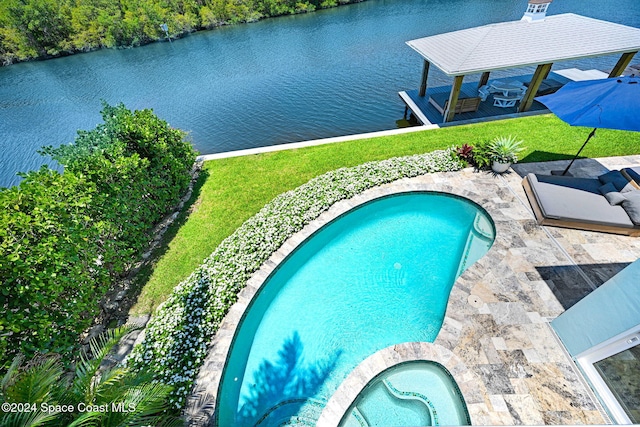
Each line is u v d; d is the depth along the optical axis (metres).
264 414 5.54
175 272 7.71
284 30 44.00
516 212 8.45
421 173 10.23
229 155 12.59
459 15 38.16
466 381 5.18
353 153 11.93
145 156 8.95
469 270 7.02
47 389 3.03
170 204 9.77
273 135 17.47
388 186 9.85
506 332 5.83
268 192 10.26
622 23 26.27
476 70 12.27
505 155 9.68
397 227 9.02
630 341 4.34
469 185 9.60
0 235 4.81
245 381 5.94
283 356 6.34
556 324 5.68
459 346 5.69
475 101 14.03
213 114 20.86
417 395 5.32
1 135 20.73
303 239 8.27
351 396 5.25
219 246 8.20
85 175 6.87
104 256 6.73
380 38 33.72
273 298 7.42
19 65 44.72
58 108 25.16
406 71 23.84
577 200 7.86
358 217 9.42
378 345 6.38
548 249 7.33
